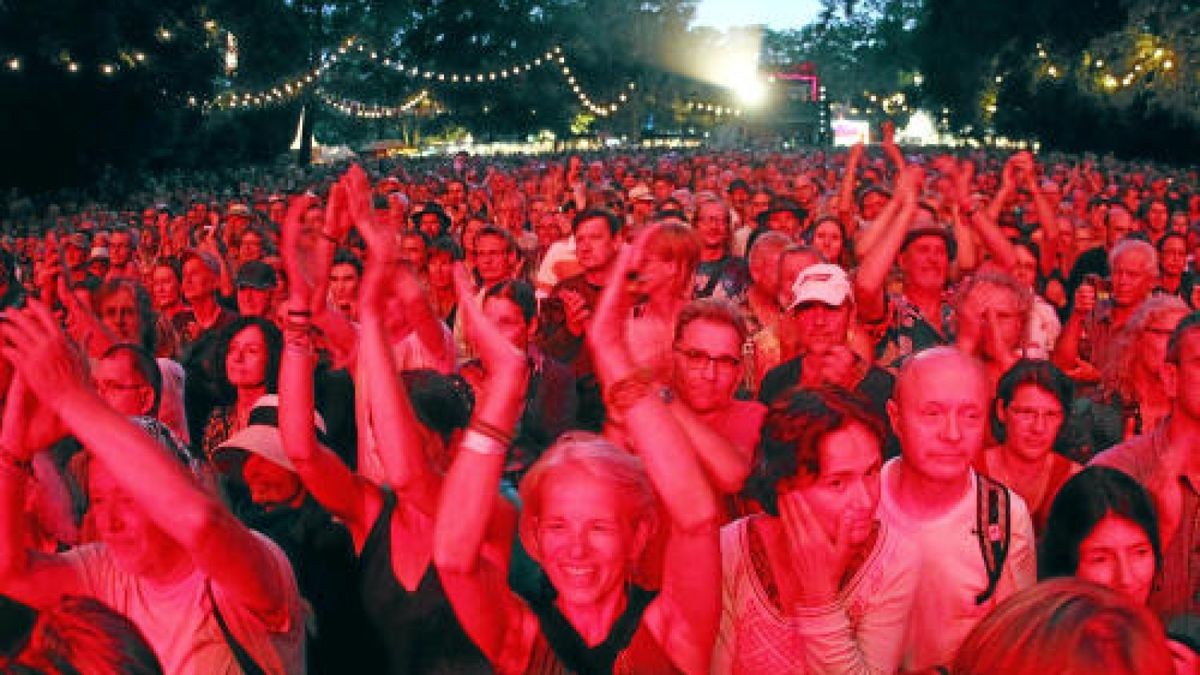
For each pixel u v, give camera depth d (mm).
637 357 4457
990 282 5500
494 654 3025
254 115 62500
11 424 3086
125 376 4906
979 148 67812
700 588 2867
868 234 7078
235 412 6277
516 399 2869
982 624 2123
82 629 3037
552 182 17219
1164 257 9812
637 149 81625
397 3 95750
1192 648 2824
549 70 97500
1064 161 49281
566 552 2910
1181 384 4043
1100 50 58875
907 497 3705
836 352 5551
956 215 8352
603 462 2939
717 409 4543
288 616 3328
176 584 3254
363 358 3354
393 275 3398
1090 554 3238
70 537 4277
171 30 44719
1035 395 4316
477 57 94562
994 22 64125
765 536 3232
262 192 30172
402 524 3596
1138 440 4230
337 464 3787
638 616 3018
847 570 3270
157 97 44094
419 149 100625
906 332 6602
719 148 86250
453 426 3998
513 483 4887
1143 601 3270
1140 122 52125
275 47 63031
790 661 3180
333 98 82500
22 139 39250
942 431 3545
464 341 7863
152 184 44656
